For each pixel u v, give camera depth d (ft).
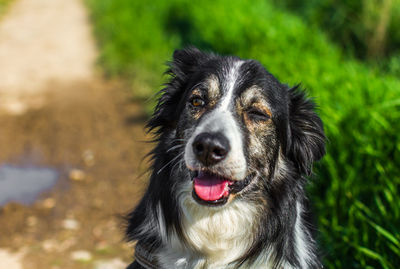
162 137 2.76
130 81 7.24
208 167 2.47
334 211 3.25
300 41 5.19
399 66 4.98
